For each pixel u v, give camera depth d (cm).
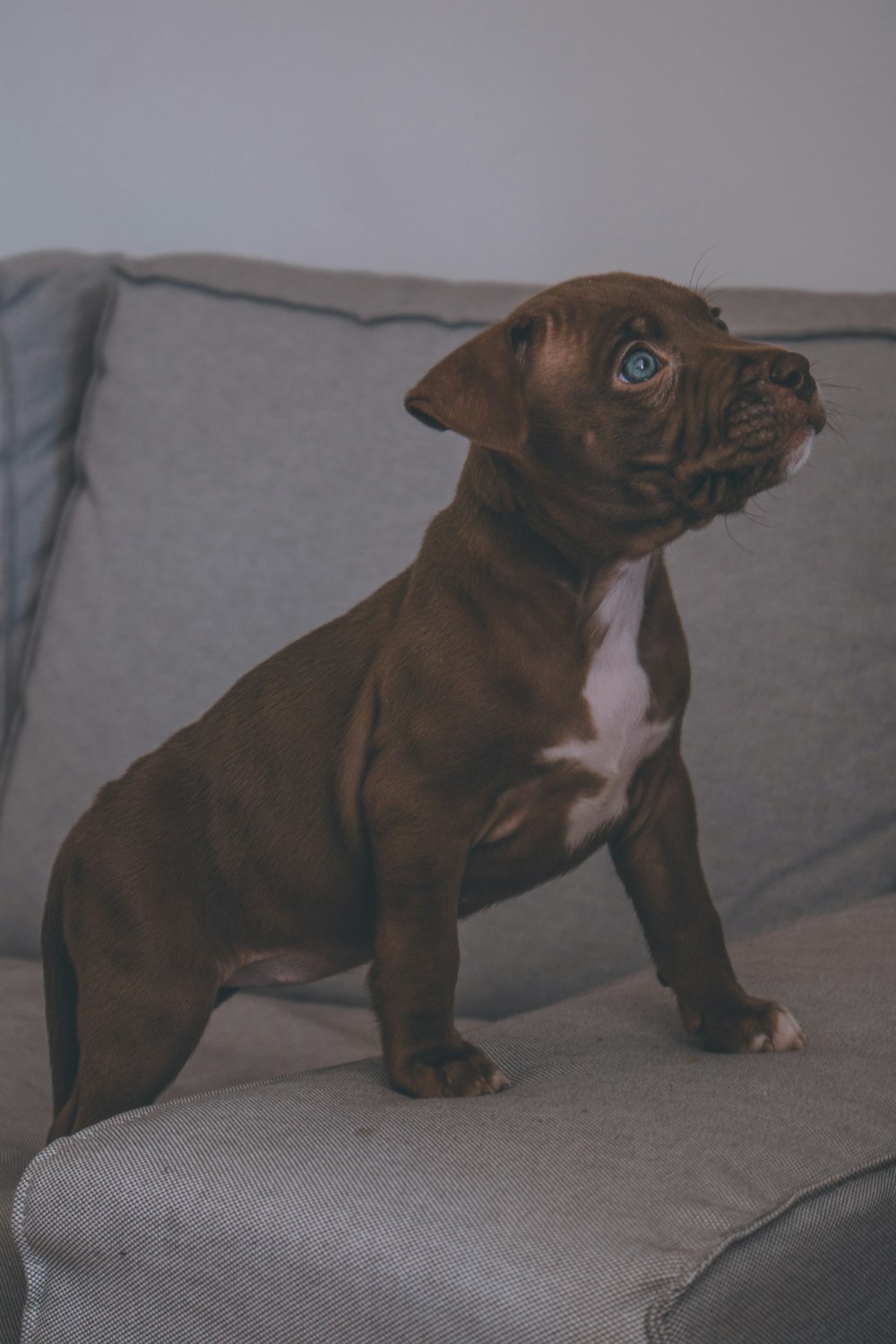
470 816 150
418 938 146
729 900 210
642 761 160
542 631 150
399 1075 139
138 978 167
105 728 252
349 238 332
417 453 245
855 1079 129
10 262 295
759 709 214
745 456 145
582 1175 106
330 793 165
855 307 234
